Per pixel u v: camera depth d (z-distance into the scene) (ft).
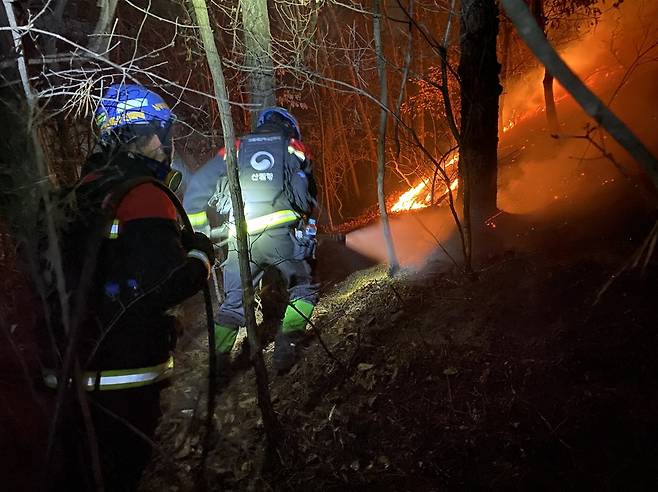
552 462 8.03
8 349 8.88
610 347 9.15
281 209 11.80
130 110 7.95
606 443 7.95
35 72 11.32
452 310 11.59
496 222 13.96
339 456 9.23
